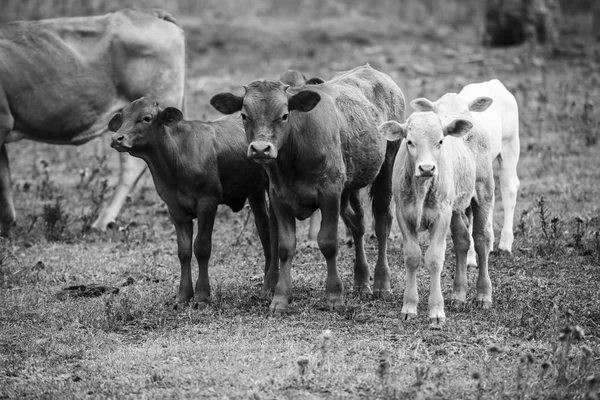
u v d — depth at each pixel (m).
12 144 24.92
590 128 22.33
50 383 10.20
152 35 18.02
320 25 35.47
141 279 14.47
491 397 9.46
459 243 12.38
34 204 19.25
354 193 13.37
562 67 29.34
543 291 13.02
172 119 12.39
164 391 9.81
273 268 13.29
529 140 22.78
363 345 10.91
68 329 12.05
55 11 36.34
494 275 13.98
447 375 10.02
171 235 17.19
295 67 30.20
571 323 11.50
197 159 12.60
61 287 14.07
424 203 11.51
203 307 12.66
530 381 9.84
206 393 9.67
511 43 32.12
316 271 14.41
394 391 9.47
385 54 31.97
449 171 11.57
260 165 13.12
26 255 15.91
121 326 12.10
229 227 17.56
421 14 39.38
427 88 26.84
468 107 12.95
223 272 14.60
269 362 10.48
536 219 17.03
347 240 16.25
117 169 22.19
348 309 12.11
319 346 10.86
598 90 26.64
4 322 12.38
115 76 17.95
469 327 11.52
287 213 12.34
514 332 11.41
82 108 17.75
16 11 36.22
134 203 19.50
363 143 12.80
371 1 41.31
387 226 13.52
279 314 12.16
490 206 12.79
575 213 17.20
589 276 13.74
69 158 23.08
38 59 17.36
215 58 32.19
